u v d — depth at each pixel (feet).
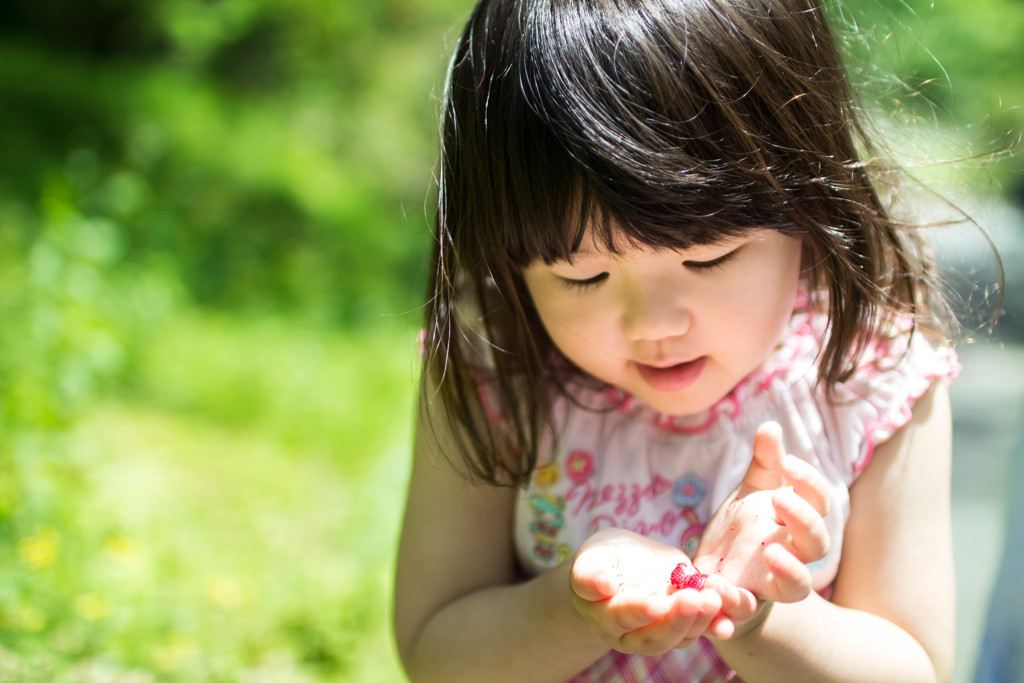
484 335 2.86
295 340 14.37
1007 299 9.91
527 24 2.51
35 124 18.37
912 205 2.95
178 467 8.66
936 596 2.68
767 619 2.51
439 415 2.87
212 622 5.35
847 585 2.73
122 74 23.39
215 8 23.70
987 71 10.93
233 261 16.89
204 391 11.03
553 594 2.59
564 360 2.88
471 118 2.59
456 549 2.89
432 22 24.97
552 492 2.84
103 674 4.50
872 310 2.64
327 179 21.95
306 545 7.14
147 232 15.25
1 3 25.21
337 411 11.41
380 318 16.52
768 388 2.78
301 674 5.08
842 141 2.63
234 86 24.98
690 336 2.51
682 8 2.47
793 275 2.59
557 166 2.42
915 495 2.71
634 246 2.42
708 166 2.39
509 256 2.58
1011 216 10.18
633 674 2.73
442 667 2.74
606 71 2.43
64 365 8.49
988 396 8.28
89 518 6.53
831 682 2.54
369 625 5.75
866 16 3.08
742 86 2.47
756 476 2.49
